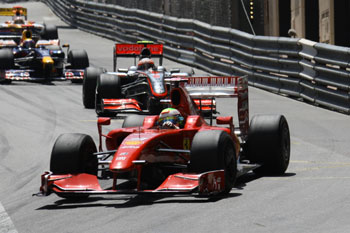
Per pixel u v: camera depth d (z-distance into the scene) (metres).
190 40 75.56
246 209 22.14
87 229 20.67
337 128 42.53
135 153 23.44
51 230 20.92
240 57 64.44
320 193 24.39
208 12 84.56
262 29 79.25
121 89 50.19
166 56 83.38
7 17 148.75
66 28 123.69
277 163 28.38
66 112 49.44
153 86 46.88
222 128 27.20
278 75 59.56
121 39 101.12
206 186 22.97
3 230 21.42
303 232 19.05
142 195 25.39
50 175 24.56
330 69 49.41
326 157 33.59
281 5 77.44
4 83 63.72
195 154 23.69
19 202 25.78
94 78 50.84
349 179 27.16
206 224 20.38
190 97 28.30
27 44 67.06
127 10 96.88
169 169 27.36
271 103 53.59
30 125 44.16
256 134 28.48
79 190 24.00
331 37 66.31
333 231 19.00
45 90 60.12
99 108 49.50
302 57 54.47
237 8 79.81
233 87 29.38
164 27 83.06
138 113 50.03
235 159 25.08
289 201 23.17
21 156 35.56
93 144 26.25
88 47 97.62
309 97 52.62
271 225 19.95
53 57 65.00
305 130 42.00
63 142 25.08
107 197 25.53
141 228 20.31
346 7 66.25
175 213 22.00
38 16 143.38
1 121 45.47
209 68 70.69
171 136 25.56
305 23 71.56
